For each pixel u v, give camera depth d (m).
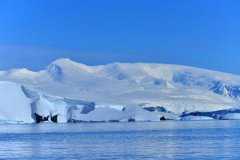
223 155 188.75
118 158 185.62
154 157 186.38
